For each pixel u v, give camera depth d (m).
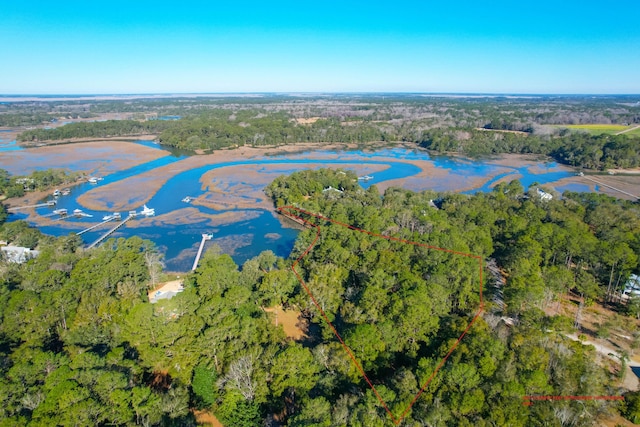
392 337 62.44
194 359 57.69
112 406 45.59
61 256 90.00
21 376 49.12
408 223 121.38
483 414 47.31
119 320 64.25
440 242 94.62
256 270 88.44
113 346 60.69
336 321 74.81
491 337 57.28
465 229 113.19
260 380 54.28
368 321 67.88
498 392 48.97
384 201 156.62
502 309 77.25
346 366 55.62
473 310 73.69
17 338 63.97
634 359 65.31
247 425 50.38
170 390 52.75
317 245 102.69
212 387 55.38
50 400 43.31
